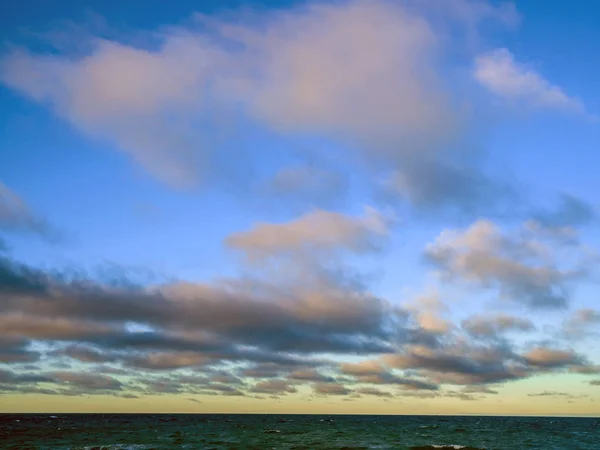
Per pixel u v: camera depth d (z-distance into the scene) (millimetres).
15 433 106812
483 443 88750
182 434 109062
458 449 76125
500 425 180250
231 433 114125
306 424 177625
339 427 151750
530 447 81625
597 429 150875
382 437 102625
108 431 117938
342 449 73625
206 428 138875
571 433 126188
